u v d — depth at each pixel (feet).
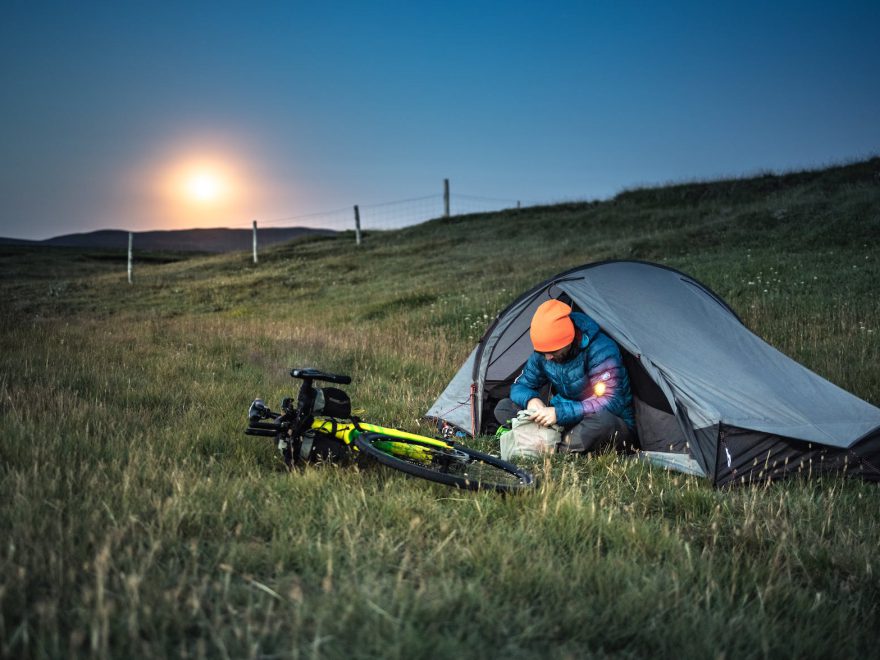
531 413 16.58
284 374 26.84
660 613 8.13
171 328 42.73
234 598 7.95
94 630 6.42
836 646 7.88
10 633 6.85
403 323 45.70
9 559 7.88
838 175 84.89
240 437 16.15
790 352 28.66
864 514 12.73
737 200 90.79
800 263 48.08
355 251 103.50
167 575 8.30
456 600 8.08
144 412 18.38
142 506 10.48
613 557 9.89
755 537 11.10
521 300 19.54
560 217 103.30
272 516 10.69
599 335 17.34
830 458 15.08
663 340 17.03
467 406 20.58
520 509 11.97
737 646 7.61
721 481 14.70
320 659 6.63
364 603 7.75
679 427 16.51
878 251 49.29
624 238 79.92
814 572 10.18
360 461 14.32
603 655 7.52
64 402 18.53
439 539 10.43
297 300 68.80
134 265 144.46
